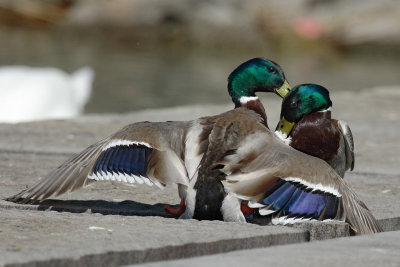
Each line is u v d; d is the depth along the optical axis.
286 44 48.19
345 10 49.12
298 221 7.46
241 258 6.83
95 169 8.10
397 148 14.12
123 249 6.90
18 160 11.77
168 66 35.53
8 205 8.74
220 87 29.34
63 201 9.30
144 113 17.67
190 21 48.03
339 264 6.70
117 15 47.84
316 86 9.14
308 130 9.11
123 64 35.28
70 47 41.31
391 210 9.37
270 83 9.76
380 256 6.98
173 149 7.89
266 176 7.59
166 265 6.60
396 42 47.94
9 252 6.70
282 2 49.34
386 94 21.88
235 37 47.78
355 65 40.00
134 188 10.27
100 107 24.77
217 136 7.87
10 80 21.27
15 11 47.62
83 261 6.67
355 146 14.24
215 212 7.77
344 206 7.63
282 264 6.65
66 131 14.73
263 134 7.93
